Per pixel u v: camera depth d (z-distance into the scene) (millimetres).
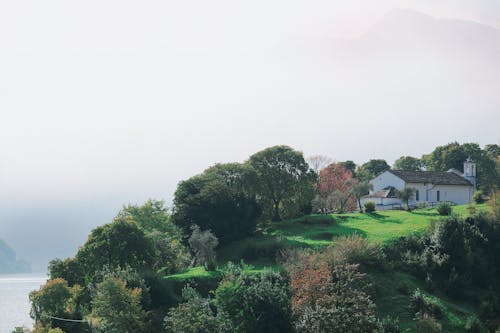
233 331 63844
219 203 101938
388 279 79938
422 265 83750
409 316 72562
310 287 66562
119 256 88562
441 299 78062
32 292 84125
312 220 110812
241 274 75688
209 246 92875
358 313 60594
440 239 87375
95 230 94188
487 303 76188
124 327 67625
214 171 114188
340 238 85188
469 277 82875
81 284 94562
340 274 70562
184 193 105188
